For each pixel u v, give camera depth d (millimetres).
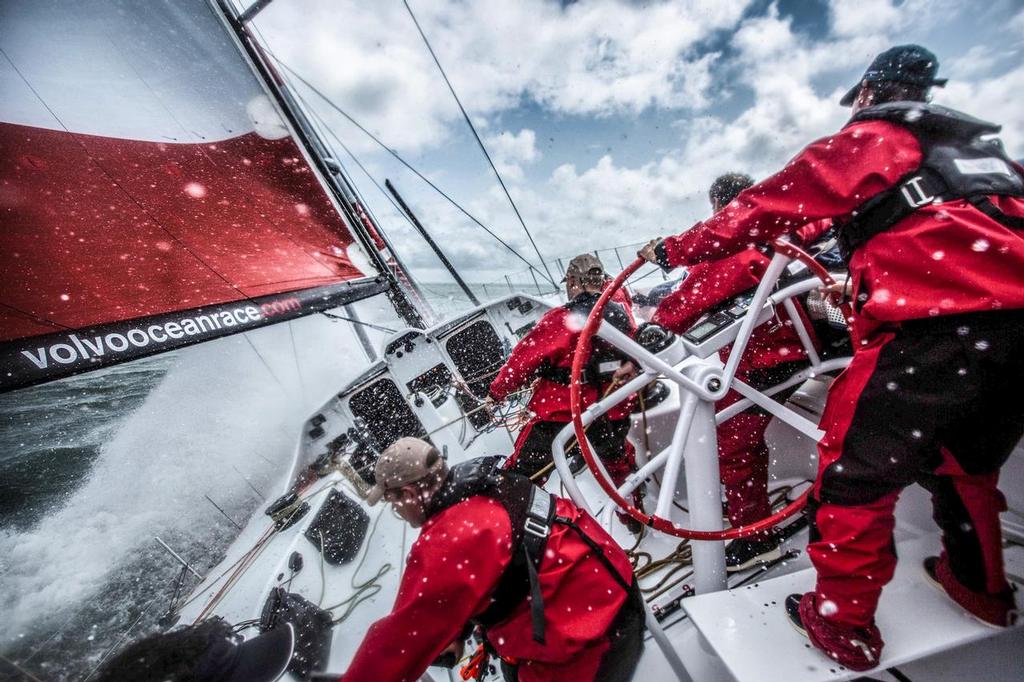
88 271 2203
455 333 4211
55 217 2170
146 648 976
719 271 1458
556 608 998
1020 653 996
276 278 3109
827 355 1479
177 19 2990
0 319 1870
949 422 777
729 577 1582
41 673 4672
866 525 854
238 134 3242
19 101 2154
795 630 990
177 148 2795
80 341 2059
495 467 1111
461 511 983
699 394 1122
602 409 1279
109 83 2531
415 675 892
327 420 3611
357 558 2441
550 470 2098
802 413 1774
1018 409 786
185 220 2717
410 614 888
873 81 924
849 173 827
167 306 2451
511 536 969
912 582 1065
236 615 1978
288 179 3541
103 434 11719
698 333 1208
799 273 1438
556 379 2018
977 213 743
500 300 4492
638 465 2201
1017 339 727
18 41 2195
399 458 1016
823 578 932
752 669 930
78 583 6629
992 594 894
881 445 825
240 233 3004
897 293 803
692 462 1174
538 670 1113
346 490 2965
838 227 959
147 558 7254
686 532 1119
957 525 915
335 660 1778
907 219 803
